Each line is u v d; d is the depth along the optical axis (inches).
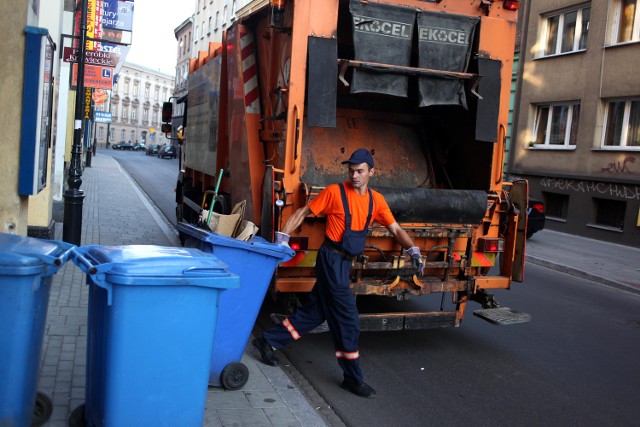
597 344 261.4
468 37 225.6
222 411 158.2
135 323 122.6
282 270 213.2
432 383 201.8
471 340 254.2
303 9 202.2
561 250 540.7
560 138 722.8
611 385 211.2
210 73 326.6
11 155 206.4
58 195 546.9
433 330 265.6
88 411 134.6
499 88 230.8
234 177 266.2
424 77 220.7
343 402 179.6
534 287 382.6
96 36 478.0
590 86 663.8
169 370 126.5
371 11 211.8
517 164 773.3
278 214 203.0
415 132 278.5
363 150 184.5
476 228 227.5
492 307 235.9
